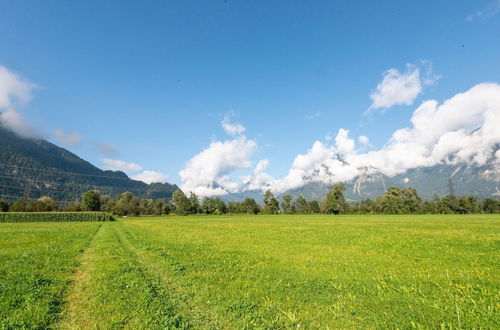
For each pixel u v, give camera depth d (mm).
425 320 7539
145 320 7699
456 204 149250
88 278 12469
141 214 175000
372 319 7730
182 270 13703
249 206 194250
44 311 8367
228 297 9602
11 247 22875
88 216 103125
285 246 22359
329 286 10797
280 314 8172
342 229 39812
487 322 7273
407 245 21531
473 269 13164
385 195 163250
